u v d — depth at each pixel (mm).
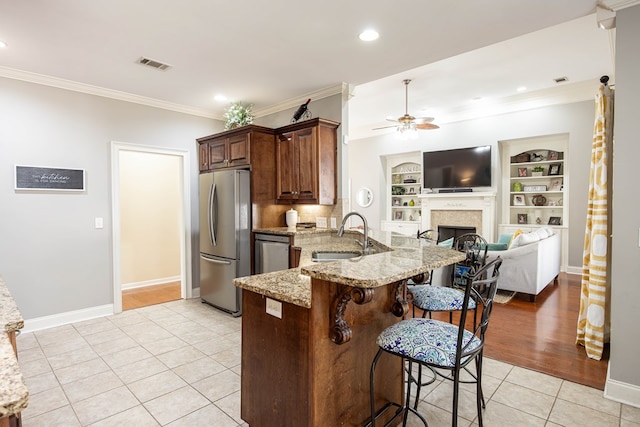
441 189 7484
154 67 3453
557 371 2662
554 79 5270
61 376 2643
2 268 3469
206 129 5059
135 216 5520
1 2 2305
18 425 930
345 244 3926
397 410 1969
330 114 4141
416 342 1521
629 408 2188
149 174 5664
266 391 1790
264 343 1796
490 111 6672
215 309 4348
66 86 3807
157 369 2756
